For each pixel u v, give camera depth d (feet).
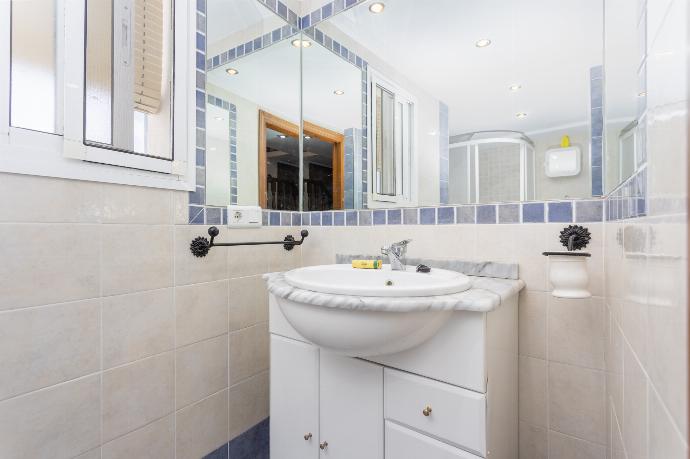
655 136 1.21
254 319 4.77
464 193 4.09
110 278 3.32
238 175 4.69
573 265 2.93
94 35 3.28
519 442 3.65
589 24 3.43
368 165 4.98
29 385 2.81
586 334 3.33
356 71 5.13
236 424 4.51
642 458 1.44
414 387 2.82
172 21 3.98
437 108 4.34
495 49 3.96
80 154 3.11
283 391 3.74
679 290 0.89
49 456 2.92
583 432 3.33
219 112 4.47
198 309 4.10
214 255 4.28
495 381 2.83
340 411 3.26
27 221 2.82
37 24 2.93
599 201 3.30
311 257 5.49
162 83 3.89
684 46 0.84
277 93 5.34
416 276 3.57
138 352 3.53
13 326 2.74
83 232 3.15
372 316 2.53
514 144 3.80
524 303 3.64
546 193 3.59
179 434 3.89
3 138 2.70
